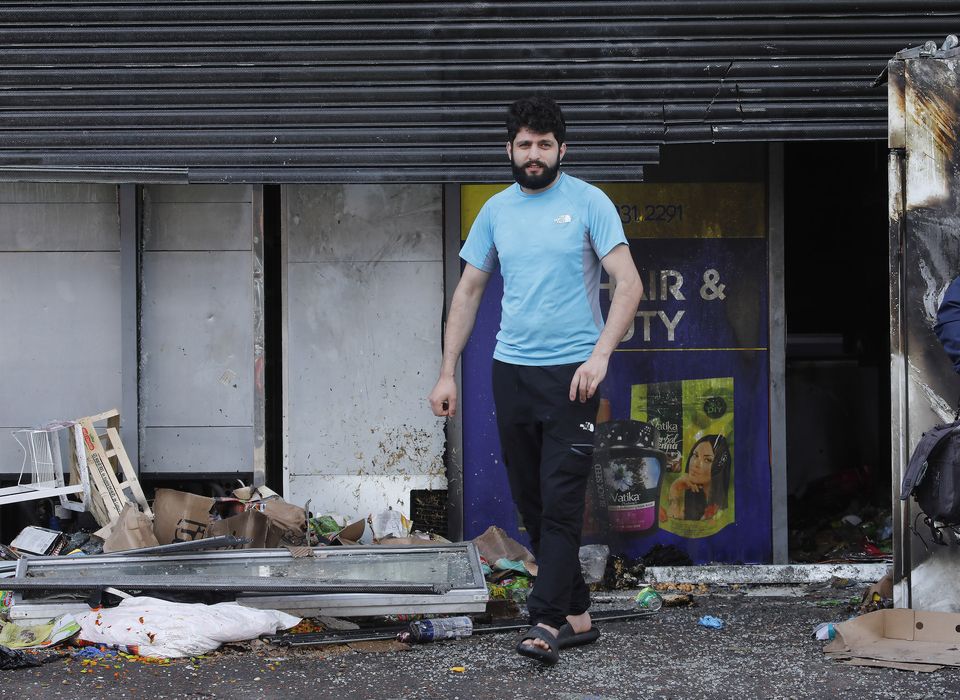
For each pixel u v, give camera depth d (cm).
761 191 613
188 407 621
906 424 452
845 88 560
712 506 614
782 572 591
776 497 610
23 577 467
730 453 614
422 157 559
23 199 621
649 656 417
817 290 784
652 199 612
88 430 582
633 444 612
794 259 799
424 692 370
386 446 613
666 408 613
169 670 399
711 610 513
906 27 562
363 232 612
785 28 561
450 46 563
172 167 561
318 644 433
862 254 787
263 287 616
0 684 381
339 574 484
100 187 621
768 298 614
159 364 621
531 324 405
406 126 563
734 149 613
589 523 611
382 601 453
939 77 450
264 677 389
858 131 559
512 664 405
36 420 624
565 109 561
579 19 563
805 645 434
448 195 608
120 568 491
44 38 564
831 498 739
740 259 614
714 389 614
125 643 421
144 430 621
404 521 598
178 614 429
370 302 613
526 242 407
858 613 495
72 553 561
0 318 624
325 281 613
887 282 769
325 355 614
